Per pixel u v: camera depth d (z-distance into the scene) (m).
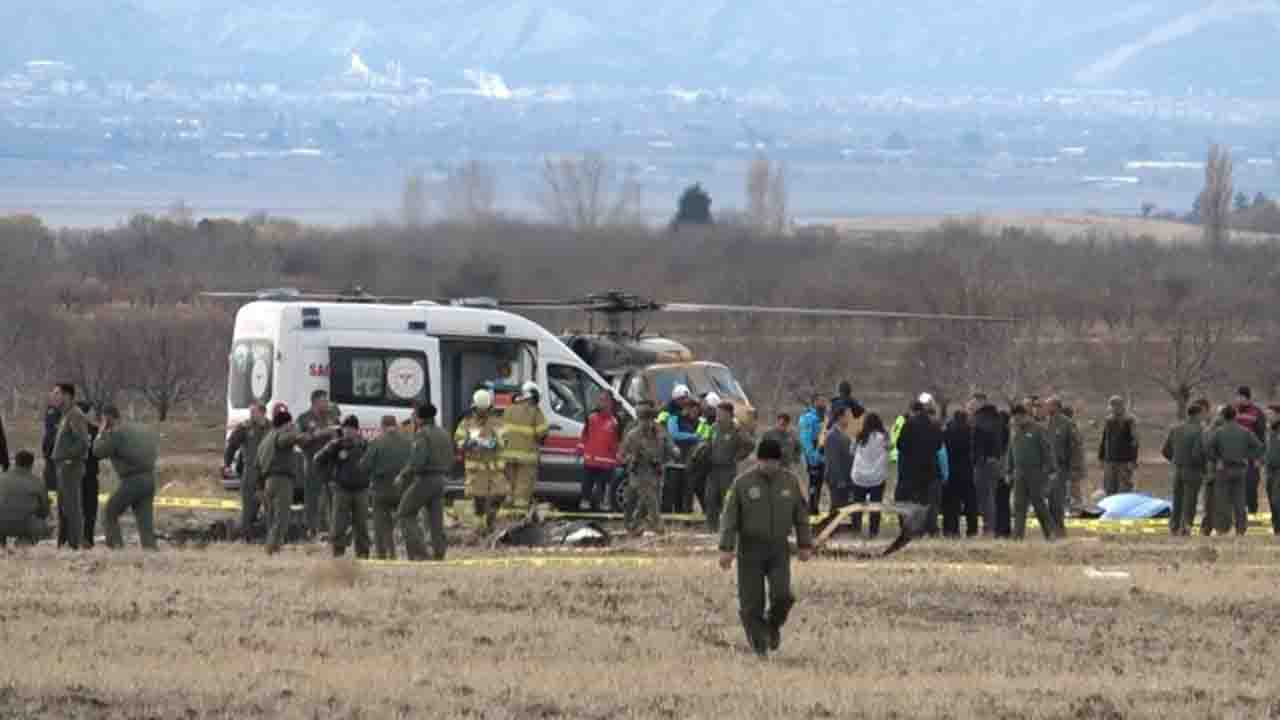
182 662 78.12
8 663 76.69
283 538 114.38
